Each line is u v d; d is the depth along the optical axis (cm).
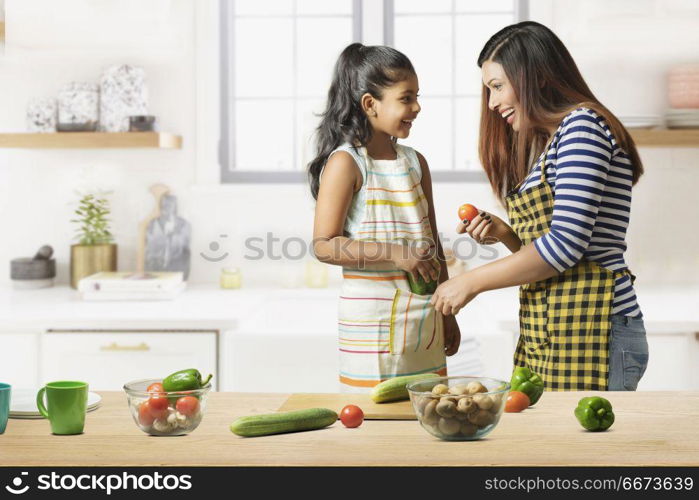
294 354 299
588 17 334
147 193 374
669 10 330
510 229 206
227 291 356
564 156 182
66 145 345
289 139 384
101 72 366
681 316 293
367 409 157
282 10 380
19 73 367
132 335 297
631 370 188
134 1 332
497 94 200
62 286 372
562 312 189
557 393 173
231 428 141
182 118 372
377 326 200
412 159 217
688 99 344
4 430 145
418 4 377
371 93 204
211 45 370
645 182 366
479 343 295
